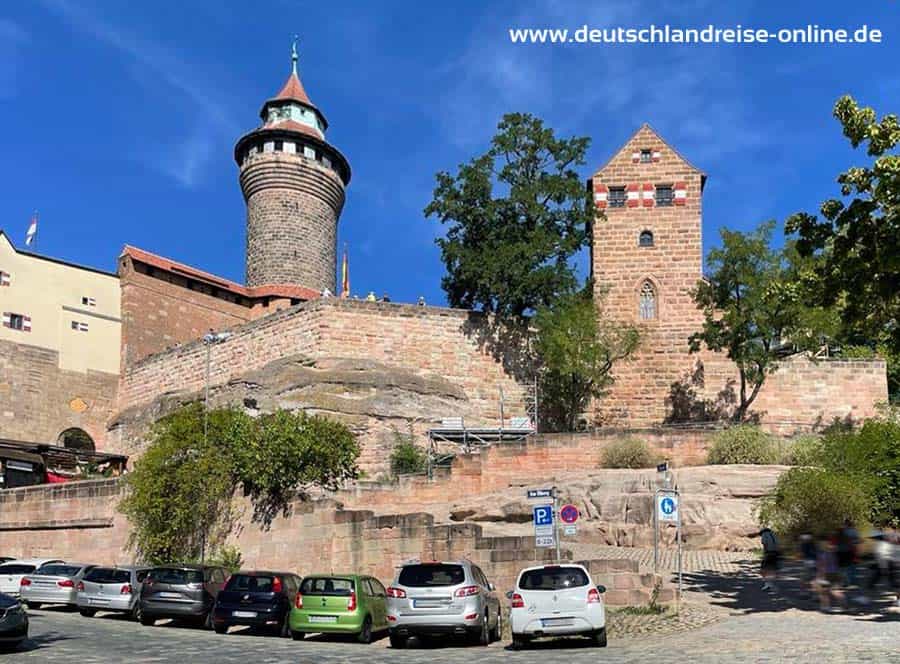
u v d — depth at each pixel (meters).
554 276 49.75
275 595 22.73
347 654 17.81
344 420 44.53
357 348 49.41
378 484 36.12
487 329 50.84
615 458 37.00
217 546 31.88
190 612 24.08
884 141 20.59
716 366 49.56
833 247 21.80
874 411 48.84
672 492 23.02
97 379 60.72
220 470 32.09
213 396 50.62
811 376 49.31
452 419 46.50
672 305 50.28
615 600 22.38
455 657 17.08
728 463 36.00
